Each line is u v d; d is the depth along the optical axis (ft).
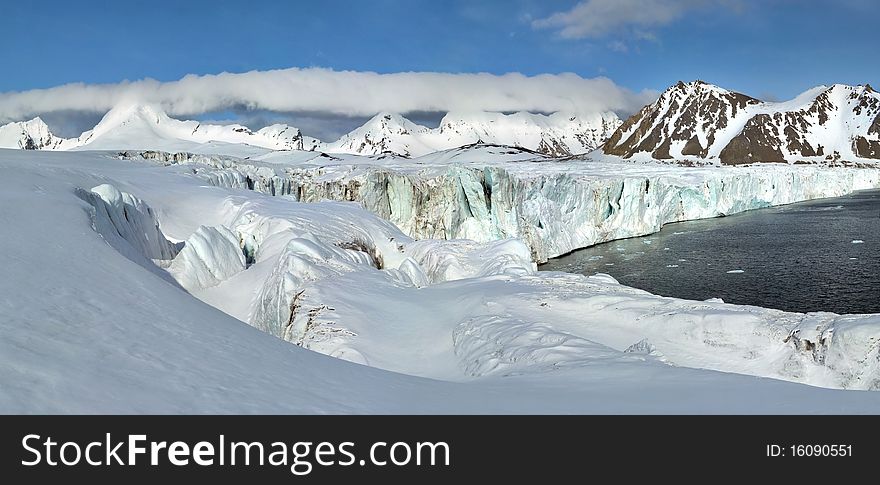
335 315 76.38
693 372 44.78
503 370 55.26
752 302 161.58
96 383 23.90
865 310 147.43
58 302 33.65
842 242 254.27
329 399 30.81
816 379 63.93
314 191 228.22
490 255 119.03
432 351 70.54
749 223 346.33
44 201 67.15
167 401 24.62
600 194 303.68
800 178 517.55
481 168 246.06
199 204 141.69
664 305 81.00
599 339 72.59
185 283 96.53
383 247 135.44
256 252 117.19
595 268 228.22
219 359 32.86
